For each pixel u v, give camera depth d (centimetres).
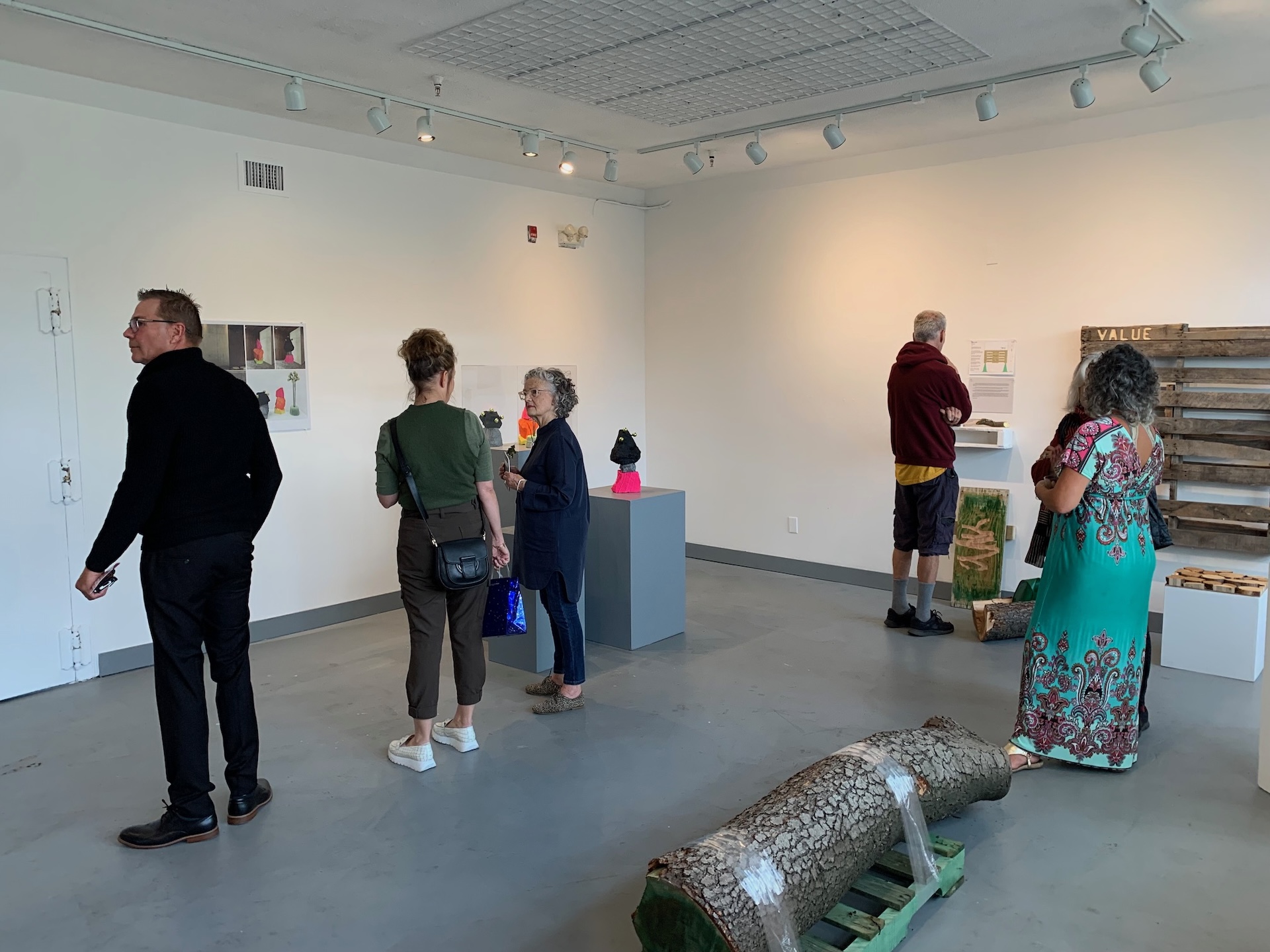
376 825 295
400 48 383
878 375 608
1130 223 498
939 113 491
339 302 532
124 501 258
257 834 290
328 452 532
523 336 645
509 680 434
